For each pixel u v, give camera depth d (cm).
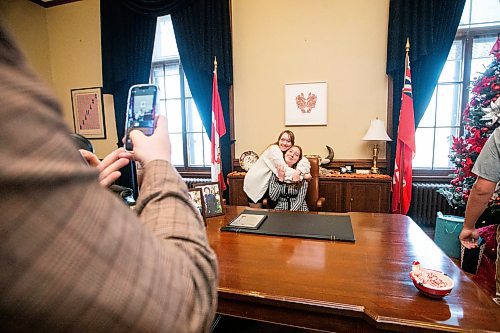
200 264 30
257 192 258
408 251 122
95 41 416
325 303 87
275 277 103
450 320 78
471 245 152
